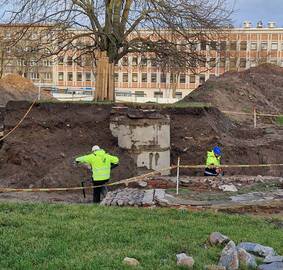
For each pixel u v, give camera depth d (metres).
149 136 17.70
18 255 6.15
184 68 25.67
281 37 86.31
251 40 86.75
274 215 10.75
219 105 30.83
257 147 20.73
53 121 19.86
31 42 25.22
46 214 8.97
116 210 9.73
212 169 16.53
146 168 17.69
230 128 24.03
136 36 27.78
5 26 24.66
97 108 20.12
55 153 18.62
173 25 23.80
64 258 6.05
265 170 19.92
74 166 16.97
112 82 23.73
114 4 24.69
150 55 26.70
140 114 17.89
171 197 12.08
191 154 19.83
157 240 7.13
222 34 25.22
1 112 25.05
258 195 12.61
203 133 20.34
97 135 19.16
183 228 8.20
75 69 89.69
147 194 12.24
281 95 34.94
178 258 6.07
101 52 23.81
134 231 7.69
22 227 7.74
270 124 28.55
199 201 11.74
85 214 9.05
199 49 26.72
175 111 20.86
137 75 88.75
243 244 6.93
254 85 35.66
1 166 18.92
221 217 9.56
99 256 6.15
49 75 88.25
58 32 24.80
